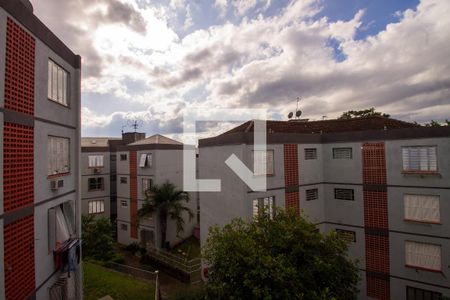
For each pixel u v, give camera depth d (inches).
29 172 324.8
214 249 381.7
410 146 575.8
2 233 272.8
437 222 541.6
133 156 1089.4
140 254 956.6
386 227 604.1
